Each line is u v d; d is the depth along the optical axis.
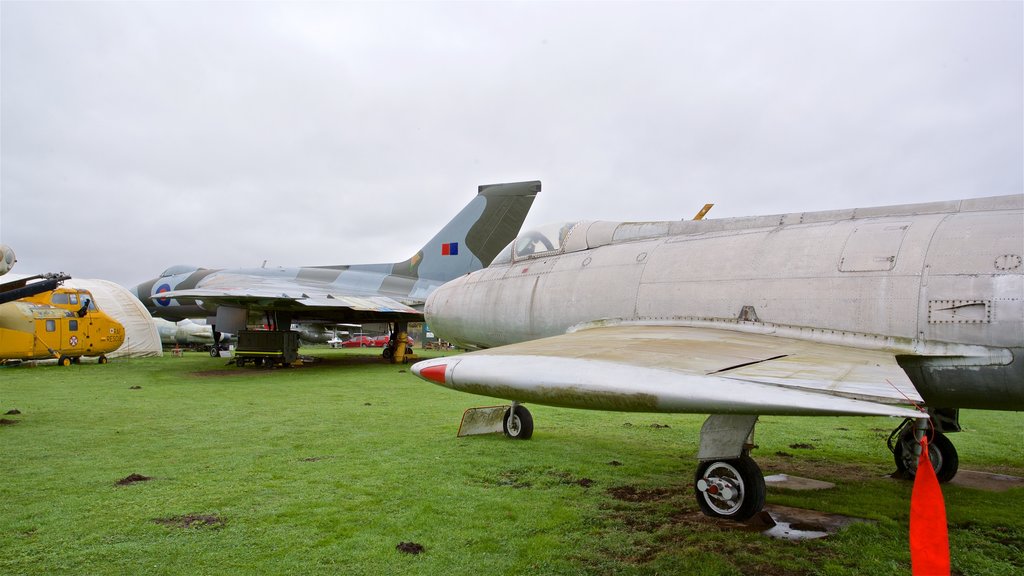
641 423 8.26
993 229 3.84
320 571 3.22
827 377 2.90
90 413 8.55
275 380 13.88
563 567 3.30
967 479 5.47
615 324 5.34
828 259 4.32
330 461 5.71
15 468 5.32
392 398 10.62
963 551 3.62
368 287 21.19
